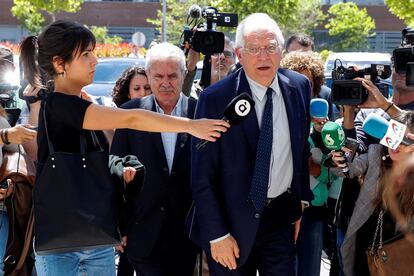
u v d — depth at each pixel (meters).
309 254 5.20
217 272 4.23
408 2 20.27
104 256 3.98
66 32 3.66
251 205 4.08
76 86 3.75
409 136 3.62
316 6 33.72
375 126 3.80
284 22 29.08
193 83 6.41
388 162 4.14
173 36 32.47
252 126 4.11
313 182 5.09
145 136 4.69
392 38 44.75
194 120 3.61
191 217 4.44
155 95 4.82
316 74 5.57
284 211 4.30
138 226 4.68
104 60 13.75
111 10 43.88
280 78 4.28
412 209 3.69
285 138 4.21
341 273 4.70
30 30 35.81
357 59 15.48
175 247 4.73
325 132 4.23
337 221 4.68
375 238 4.06
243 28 4.16
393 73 4.61
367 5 44.62
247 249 4.11
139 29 44.28
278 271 4.28
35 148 4.87
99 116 3.57
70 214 3.49
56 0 31.70
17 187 4.50
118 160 4.09
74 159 3.54
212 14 5.70
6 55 4.96
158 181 4.68
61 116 3.59
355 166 4.32
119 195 3.92
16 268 4.52
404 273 3.80
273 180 4.21
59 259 3.84
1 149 4.52
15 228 4.50
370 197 4.24
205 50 5.58
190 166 4.67
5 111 4.71
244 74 4.19
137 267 4.75
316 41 42.00
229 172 4.10
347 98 4.30
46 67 3.72
